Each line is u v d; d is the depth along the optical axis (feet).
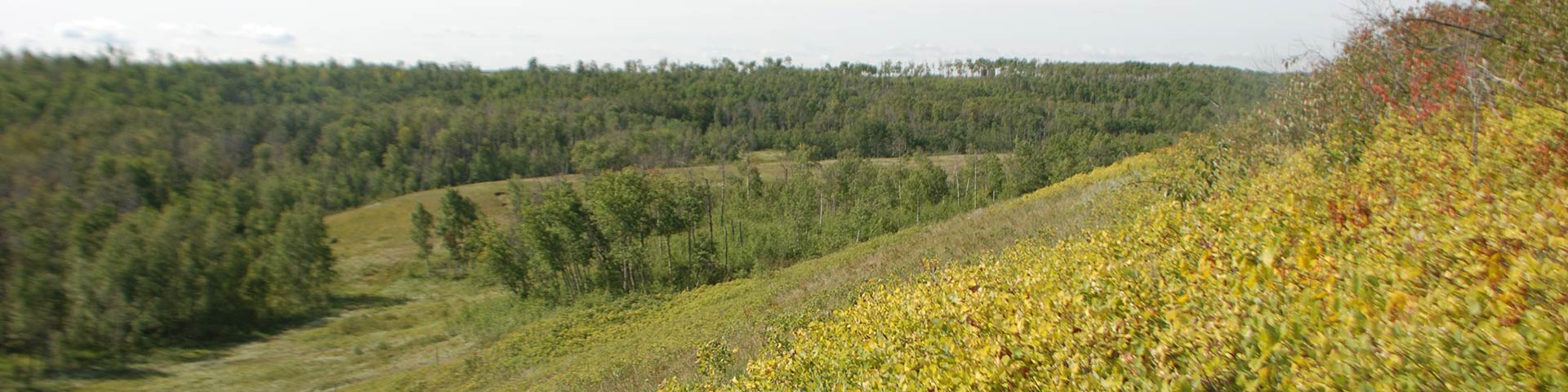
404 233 289.74
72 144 250.98
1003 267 37.96
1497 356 11.58
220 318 179.73
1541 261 14.64
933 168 259.39
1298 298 16.10
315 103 431.84
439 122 410.93
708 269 181.27
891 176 251.19
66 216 187.11
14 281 156.35
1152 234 29.50
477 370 120.37
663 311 138.31
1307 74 55.57
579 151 365.40
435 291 227.20
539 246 166.40
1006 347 21.59
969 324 26.35
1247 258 18.30
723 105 506.07
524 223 171.73
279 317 197.88
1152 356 17.34
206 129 341.00
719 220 234.99
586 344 121.49
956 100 492.95
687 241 198.29
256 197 289.94
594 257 174.50
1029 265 34.99
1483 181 26.78
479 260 215.51
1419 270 14.65
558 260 169.07
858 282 84.53
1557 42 32.73
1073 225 67.41
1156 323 19.45
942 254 85.25
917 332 30.68
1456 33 41.22
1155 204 49.47
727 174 329.52
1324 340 13.53
